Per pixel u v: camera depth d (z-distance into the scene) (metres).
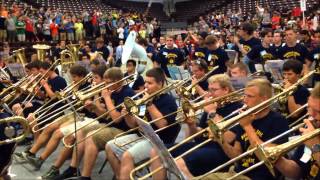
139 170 4.17
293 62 4.61
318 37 8.63
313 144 2.80
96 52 10.99
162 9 36.66
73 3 28.70
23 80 6.39
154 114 4.38
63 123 5.50
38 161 5.46
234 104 4.10
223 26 23.88
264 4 29.50
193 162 3.81
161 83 4.49
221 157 3.87
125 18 24.89
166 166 3.35
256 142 3.11
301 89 4.43
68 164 5.80
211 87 4.16
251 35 7.95
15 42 18.05
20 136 3.87
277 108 4.34
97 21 22.11
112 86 5.04
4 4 21.06
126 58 7.80
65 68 10.08
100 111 5.16
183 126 6.55
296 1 27.81
